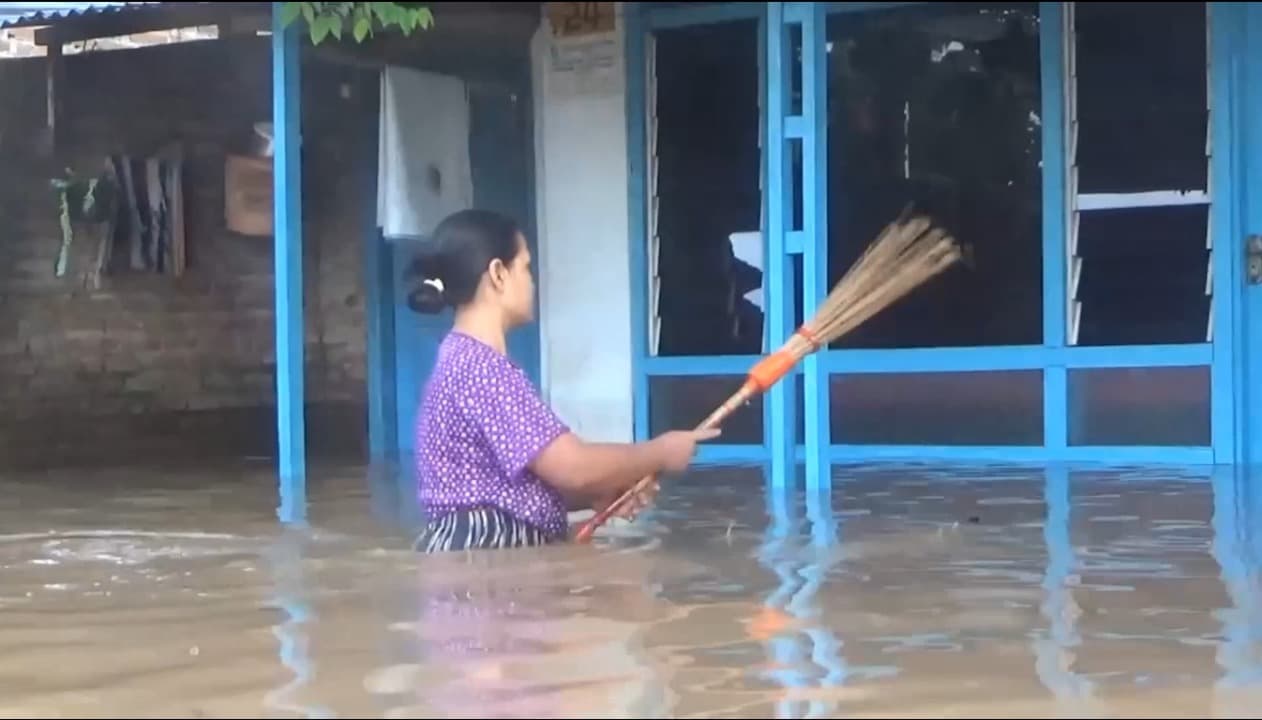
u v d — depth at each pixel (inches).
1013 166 264.4
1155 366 251.9
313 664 92.9
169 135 311.9
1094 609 109.6
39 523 175.9
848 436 276.2
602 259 296.4
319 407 328.5
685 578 123.7
